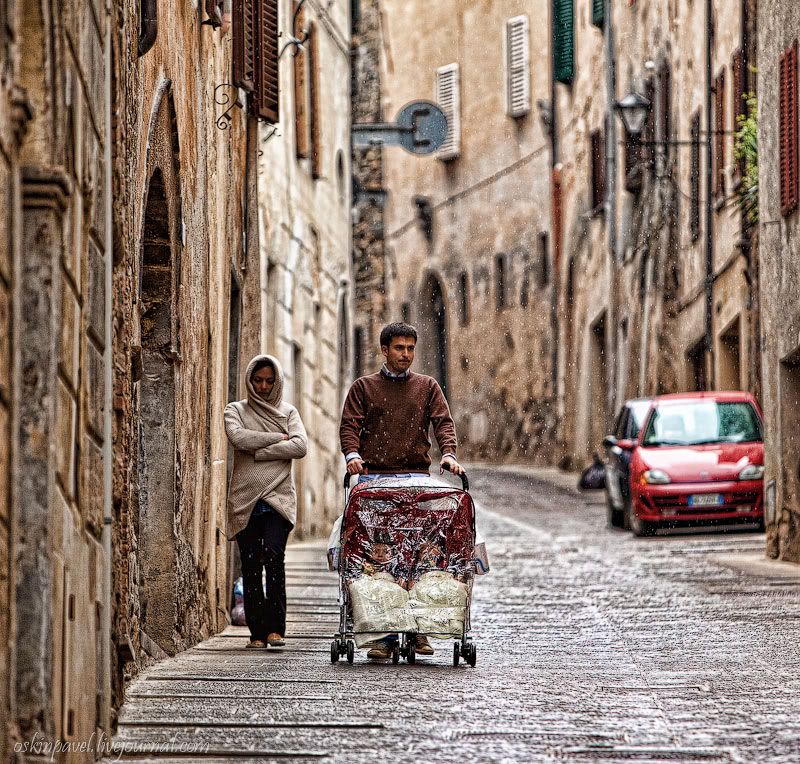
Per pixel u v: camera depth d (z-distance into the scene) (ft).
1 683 46.80
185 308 102.83
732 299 262.26
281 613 101.86
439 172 552.41
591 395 410.11
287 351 220.64
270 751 64.39
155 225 98.07
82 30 58.80
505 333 507.30
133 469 83.20
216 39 124.36
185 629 101.91
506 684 84.28
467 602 93.45
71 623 55.72
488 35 517.96
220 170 124.57
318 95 251.39
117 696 73.67
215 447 118.62
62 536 53.67
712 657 96.73
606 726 70.74
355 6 403.95
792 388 174.40
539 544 205.46
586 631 111.45
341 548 94.38
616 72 376.68
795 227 168.55
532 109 496.64
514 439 495.82
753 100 232.32
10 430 47.60
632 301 351.67
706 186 283.79
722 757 63.62
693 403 232.12
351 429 96.99
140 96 86.63
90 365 61.41
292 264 225.15
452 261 545.03
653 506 217.15
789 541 172.35
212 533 115.75
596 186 405.59
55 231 51.37
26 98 48.78
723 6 269.44
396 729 69.67
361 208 450.71
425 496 93.86
